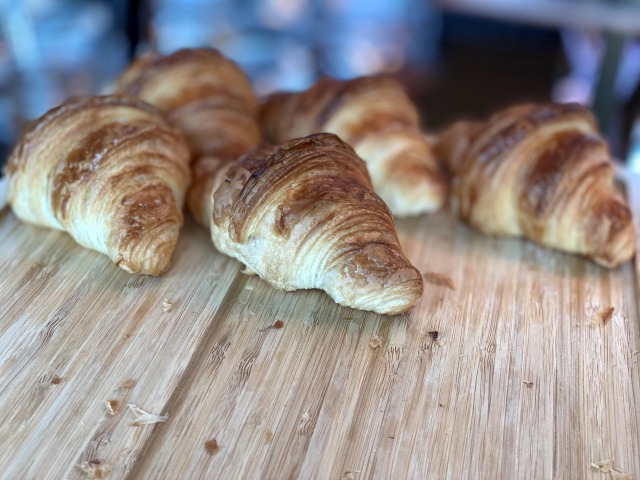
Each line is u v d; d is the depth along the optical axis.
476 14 0.75
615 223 0.28
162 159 0.28
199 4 0.55
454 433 0.21
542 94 0.76
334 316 0.26
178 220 0.28
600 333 0.26
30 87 0.47
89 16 0.51
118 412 0.22
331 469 0.20
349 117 0.32
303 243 0.24
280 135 0.35
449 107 0.74
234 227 0.25
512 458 0.21
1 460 0.20
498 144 0.30
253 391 0.23
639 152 0.54
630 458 0.21
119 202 0.26
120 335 0.24
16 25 0.47
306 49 0.60
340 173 0.26
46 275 0.27
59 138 0.27
